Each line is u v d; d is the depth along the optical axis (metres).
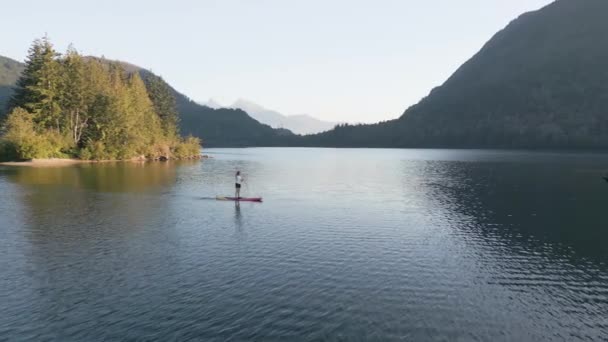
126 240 31.45
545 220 41.25
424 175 91.06
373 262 27.30
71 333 17.19
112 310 19.34
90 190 57.22
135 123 126.94
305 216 41.97
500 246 31.70
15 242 30.47
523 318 19.58
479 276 25.11
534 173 93.75
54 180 67.88
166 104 163.62
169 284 22.62
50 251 28.39
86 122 120.94
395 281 23.89
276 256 28.03
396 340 17.16
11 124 102.75
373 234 34.88
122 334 17.14
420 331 18.02
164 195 54.03
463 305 20.86
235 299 20.81
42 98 111.50
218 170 97.69
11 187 58.38
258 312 19.41
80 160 112.81
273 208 46.31
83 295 21.02
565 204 50.88
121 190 57.97
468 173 95.44
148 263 26.12
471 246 31.61
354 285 23.11
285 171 100.00
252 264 26.27
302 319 18.80
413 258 28.39
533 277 25.09
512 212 45.53
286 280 23.58
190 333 17.31
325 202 51.41
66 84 112.50
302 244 31.25
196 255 27.94
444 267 26.62
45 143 104.19
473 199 54.91
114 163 113.50
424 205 49.88
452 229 37.12
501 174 92.12
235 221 38.94
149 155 135.75
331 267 26.06
